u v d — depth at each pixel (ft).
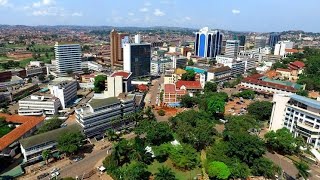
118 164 520.01
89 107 653.30
